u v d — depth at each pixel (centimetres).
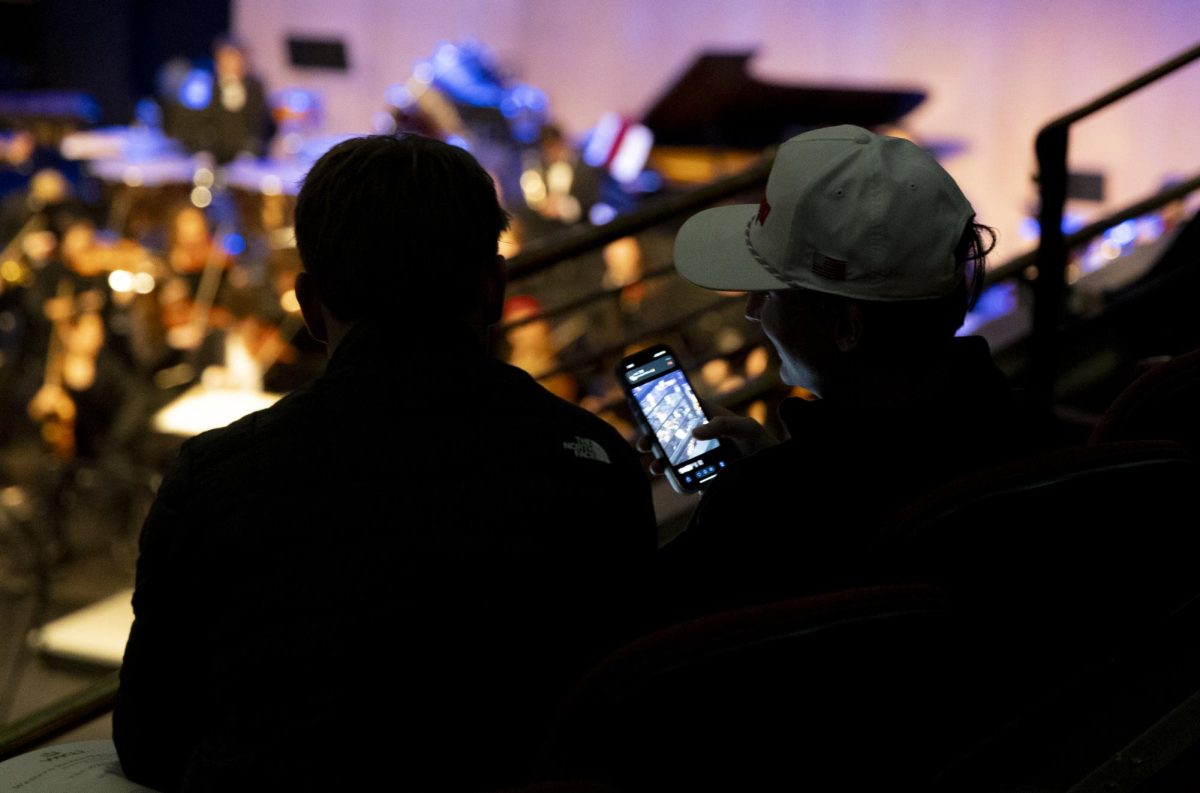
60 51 1516
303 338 624
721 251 137
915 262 125
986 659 127
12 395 755
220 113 1180
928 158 130
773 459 126
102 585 627
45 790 132
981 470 121
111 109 1523
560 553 115
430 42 1445
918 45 1205
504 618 113
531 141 1090
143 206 1034
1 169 1269
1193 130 1069
